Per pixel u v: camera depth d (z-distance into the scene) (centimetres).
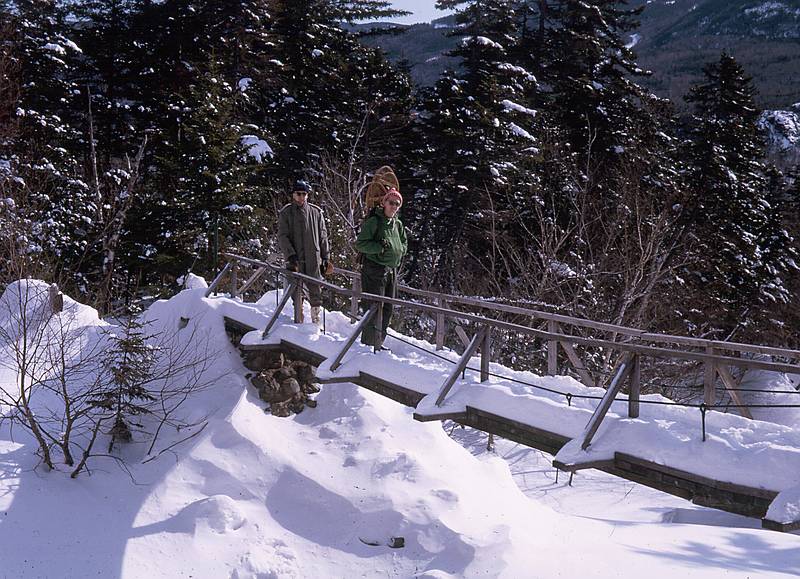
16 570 639
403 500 756
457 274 2311
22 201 1927
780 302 2605
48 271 1728
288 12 3047
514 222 2411
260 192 2241
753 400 1244
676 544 661
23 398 813
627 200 2161
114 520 739
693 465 559
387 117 2698
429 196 2605
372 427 937
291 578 680
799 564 584
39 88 2383
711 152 2481
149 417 945
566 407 659
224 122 2102
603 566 600
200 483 817
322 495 791
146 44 2773
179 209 1998
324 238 1035
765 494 522
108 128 2753
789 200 3203
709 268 2292
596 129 2445
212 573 684
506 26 3222
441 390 738
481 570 627
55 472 792
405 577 662
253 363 1070
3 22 2409
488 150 2394
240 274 1891
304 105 2889
